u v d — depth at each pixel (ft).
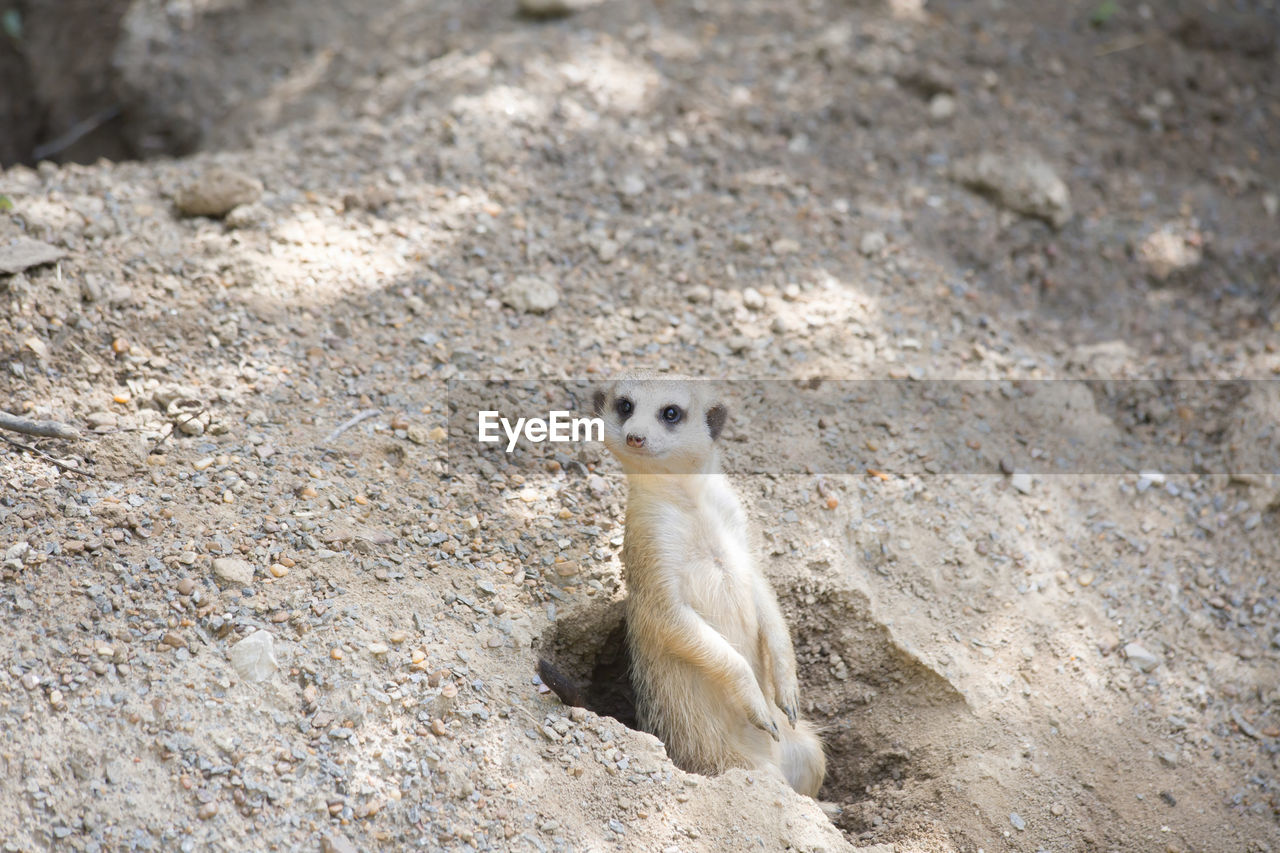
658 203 18.04
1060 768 12.34
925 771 12.35
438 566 12.24
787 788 10.96
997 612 13.66
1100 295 18.67
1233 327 18.34
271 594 11.21
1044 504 14.94
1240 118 21.81
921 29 22.40
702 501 12.21
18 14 29.45
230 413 13.34
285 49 25.34
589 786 10.56
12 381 13.02
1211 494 15.52
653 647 11.94
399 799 10.02
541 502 13.55
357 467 13.12
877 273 17.53
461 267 16.37
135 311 14.26
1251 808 12.33
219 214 16.28
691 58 21.18
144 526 11.54
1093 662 13.44
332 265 15.83
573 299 16.30
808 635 13.52
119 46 26.76
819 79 20.97
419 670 10.94
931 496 14.55
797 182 18.90
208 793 9.64
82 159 26.17
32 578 10.77
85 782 9.52
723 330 16.19
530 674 11.55
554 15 22.53
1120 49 22.66
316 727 10.30
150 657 10.40
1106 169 20.62
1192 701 13.28
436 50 22.39
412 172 17.84
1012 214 19.31
